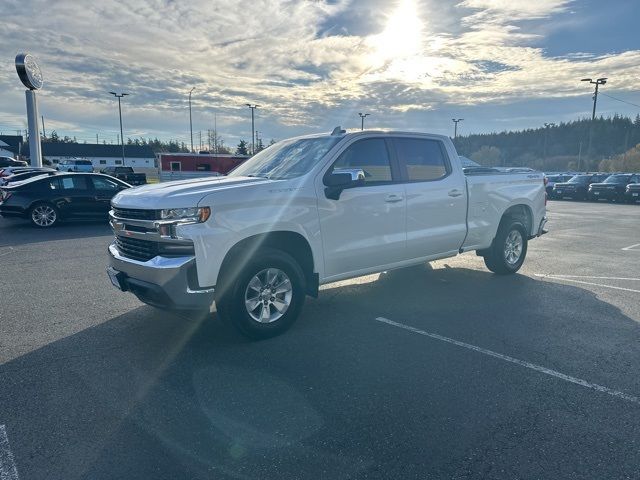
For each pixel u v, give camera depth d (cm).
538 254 941
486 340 463
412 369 398
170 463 274
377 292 640
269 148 605
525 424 314
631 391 360
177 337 473
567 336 474
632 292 640
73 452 284
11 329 496
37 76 2411
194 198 412
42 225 1350
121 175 3500
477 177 658
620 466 271
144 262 421
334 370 397
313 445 291
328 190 487
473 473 265
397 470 268
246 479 260
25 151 8550
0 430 306
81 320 525
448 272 762
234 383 374
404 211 558
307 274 495
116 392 358
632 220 1692
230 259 434
